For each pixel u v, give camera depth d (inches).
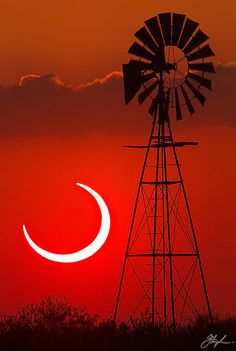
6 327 4055.1
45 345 3570.4
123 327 3998.5
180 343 3681.1
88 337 3713.1
